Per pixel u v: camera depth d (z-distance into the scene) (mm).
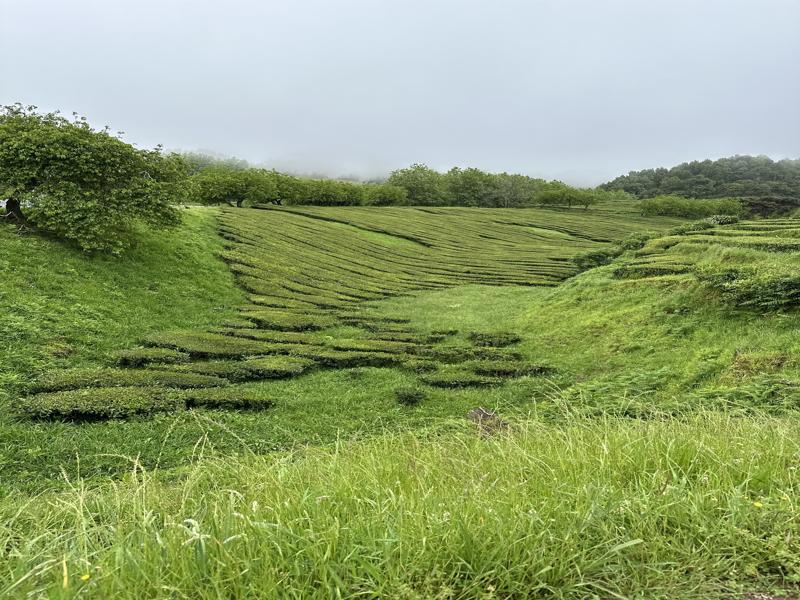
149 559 2701
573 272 35375
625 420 6043
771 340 12586
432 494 3494
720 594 2676
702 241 26859
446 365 15188
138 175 22297
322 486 3770
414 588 2611
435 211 81812
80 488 4629
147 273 21375
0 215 20734
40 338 13547
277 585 2496
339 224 55531
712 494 3383
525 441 5059
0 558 2947
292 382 13461
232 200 70375
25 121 20797
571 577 2709
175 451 9055
